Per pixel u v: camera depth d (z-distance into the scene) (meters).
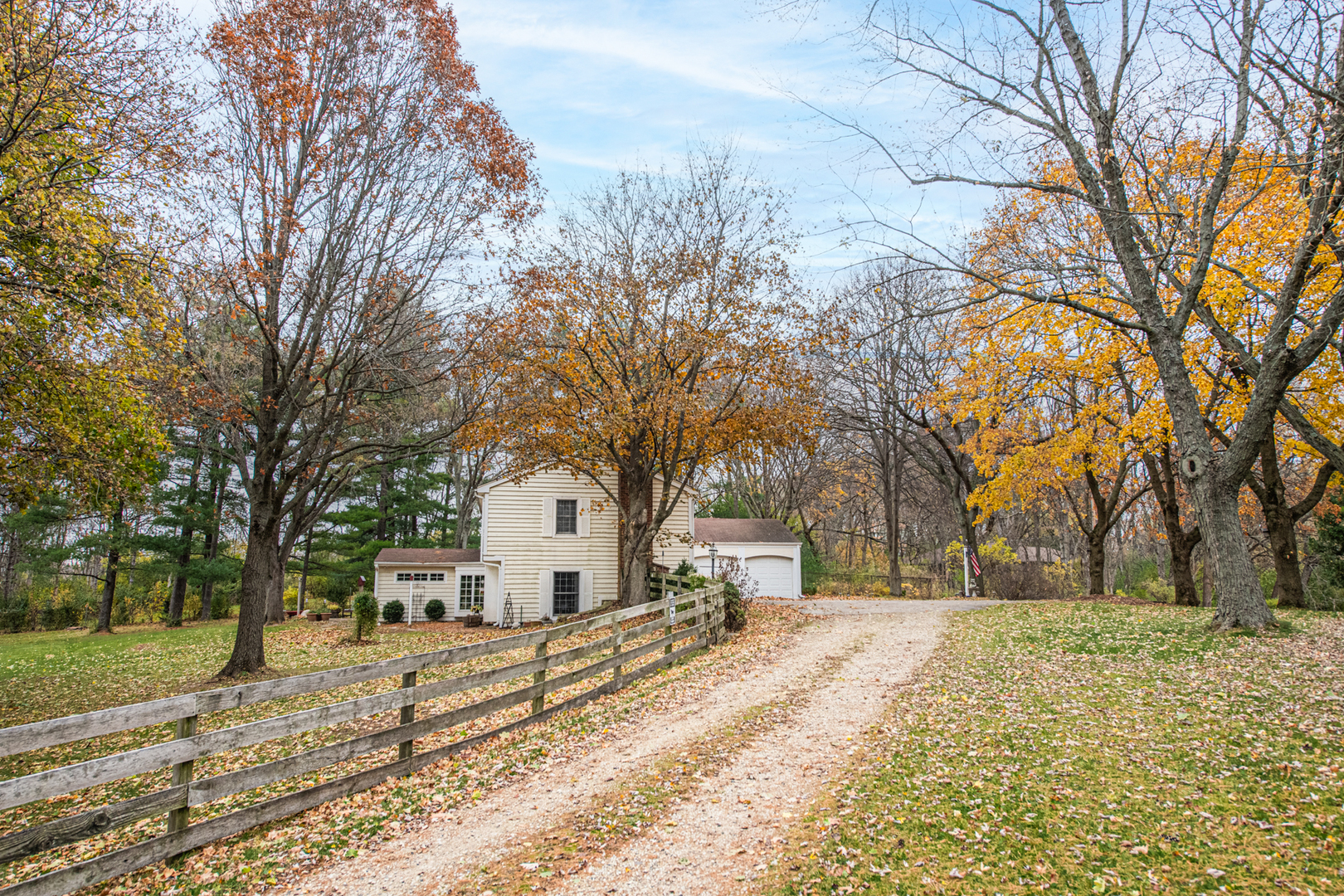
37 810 7.37
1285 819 4.82
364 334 14.55
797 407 19.02
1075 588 37.22
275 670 15.02
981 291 14.17
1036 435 22.66
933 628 16.05
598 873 4.78
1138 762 6.11
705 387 19.81
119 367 9.66
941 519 45.31
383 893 4.64
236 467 29.77
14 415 9.28
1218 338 12.43
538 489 24.80
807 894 4.36
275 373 14.62
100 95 9.13
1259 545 31.95
